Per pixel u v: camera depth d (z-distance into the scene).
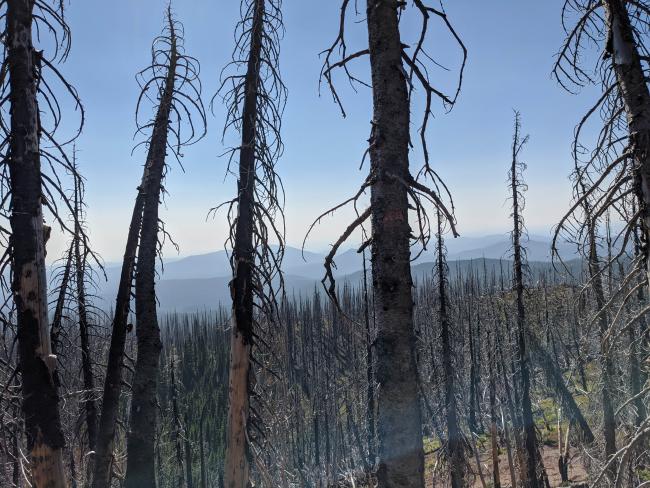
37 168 7.04
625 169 6.47
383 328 4.56
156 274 12.48
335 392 36.69
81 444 15.85
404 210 4.64
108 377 12.13
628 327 6.82
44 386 6.94
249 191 10.58
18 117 6.96
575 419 26.02
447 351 23.42
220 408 60.53
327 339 63.97
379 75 4.81
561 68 7.32
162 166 12.50
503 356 30.14
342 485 24.05
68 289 13.39
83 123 7.72
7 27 7.01
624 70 6.26
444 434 23.59
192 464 54.97
